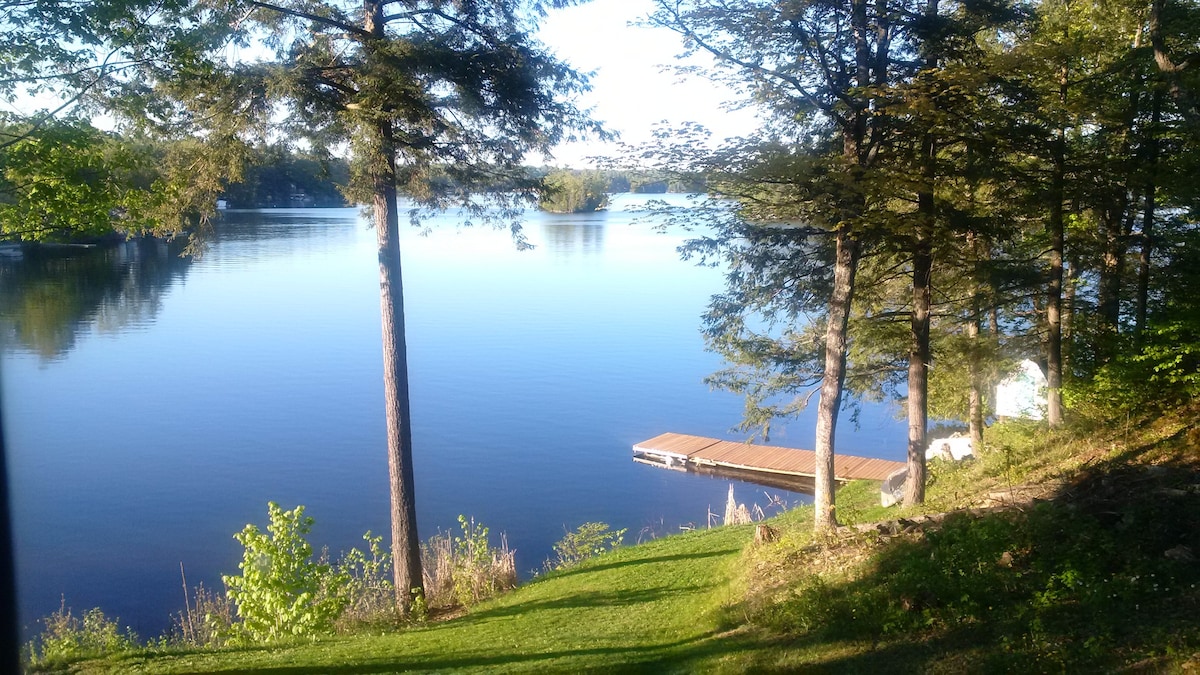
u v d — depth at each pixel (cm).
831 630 791
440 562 1476
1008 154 1239
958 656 655
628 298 6075
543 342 4578
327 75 1178
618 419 3256
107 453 2698
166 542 2080
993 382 1745
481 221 1388
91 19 901
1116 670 557
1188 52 1320
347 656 962
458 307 5612
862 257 1316
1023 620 682
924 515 1121
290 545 1174
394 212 1316
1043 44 1167
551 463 2769
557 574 1457
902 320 1493
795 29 1103
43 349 4000
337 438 2903
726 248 1319
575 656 898
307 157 1207
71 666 948
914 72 1166
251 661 937
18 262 4594
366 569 1445
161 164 1166
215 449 2745
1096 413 1379
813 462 2738
